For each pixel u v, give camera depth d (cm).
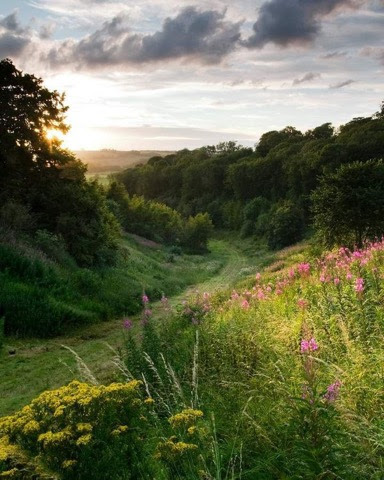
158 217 8088
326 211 3206
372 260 1063
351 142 8819
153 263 4600
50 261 2492
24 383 1209
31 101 3100
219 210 12975
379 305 685
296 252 4344
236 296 1327
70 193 3112
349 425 392
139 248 5803
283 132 14938
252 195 12212
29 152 3148
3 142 2969
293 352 589
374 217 3006
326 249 3086
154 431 497
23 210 2819
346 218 3044
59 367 1345
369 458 362
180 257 6444
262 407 488
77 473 340
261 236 9919
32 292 1944
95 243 3080
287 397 427
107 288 2656
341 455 359
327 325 664
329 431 369
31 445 368
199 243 8188
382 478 338
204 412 552
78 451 356
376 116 11375
